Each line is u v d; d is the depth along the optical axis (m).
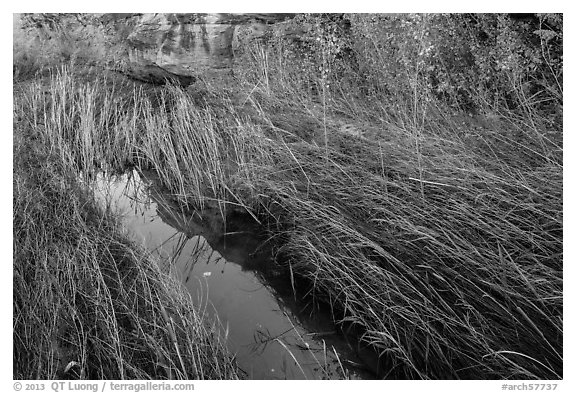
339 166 3.52
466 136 3.57
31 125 4.79
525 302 2.45
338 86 4.60
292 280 3.04
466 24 4.29
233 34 5.62
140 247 3.31
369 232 3.07
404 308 2.54
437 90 4.00
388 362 2.57
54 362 2.43
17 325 2.56
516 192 3.07
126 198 4.26
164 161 4.59
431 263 2.78
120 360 2.35
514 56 3.74
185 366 2.47
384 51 4.34
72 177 4.07
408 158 3.50
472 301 2.58
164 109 5.06
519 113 3.71
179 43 5.71
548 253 2.66
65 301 2.66
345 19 5.04
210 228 3.81
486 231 2.79
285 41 5.22
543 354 2.29
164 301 2.81
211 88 5.12
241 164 3.96
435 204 3.11
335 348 2.72
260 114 4.39
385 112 4.03
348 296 2.81
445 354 2.46
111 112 5.20
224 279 3.29
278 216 3.63
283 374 2.59
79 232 3.29
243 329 2.88
